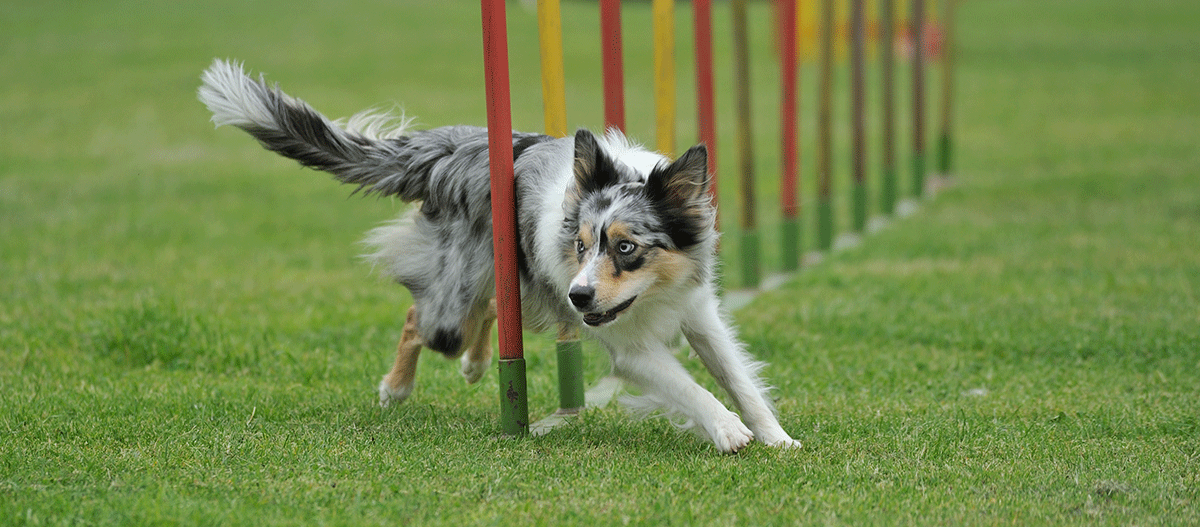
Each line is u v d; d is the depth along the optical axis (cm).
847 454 776
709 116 1261
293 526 619
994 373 1045
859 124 1873
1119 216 1900
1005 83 3844
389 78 3606
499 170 784
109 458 740
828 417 891
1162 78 3822
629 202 759
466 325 869
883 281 1473
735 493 684
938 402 949
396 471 724
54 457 744
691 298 808
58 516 621
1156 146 2684
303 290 1434
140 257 1620
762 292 1457
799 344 1159
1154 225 1802
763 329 1226
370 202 2169
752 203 1475
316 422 869
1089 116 3203
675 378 792
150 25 4400
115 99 3225
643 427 865
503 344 821
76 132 2831
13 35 4153
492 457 765
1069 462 754
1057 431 841
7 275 1455
